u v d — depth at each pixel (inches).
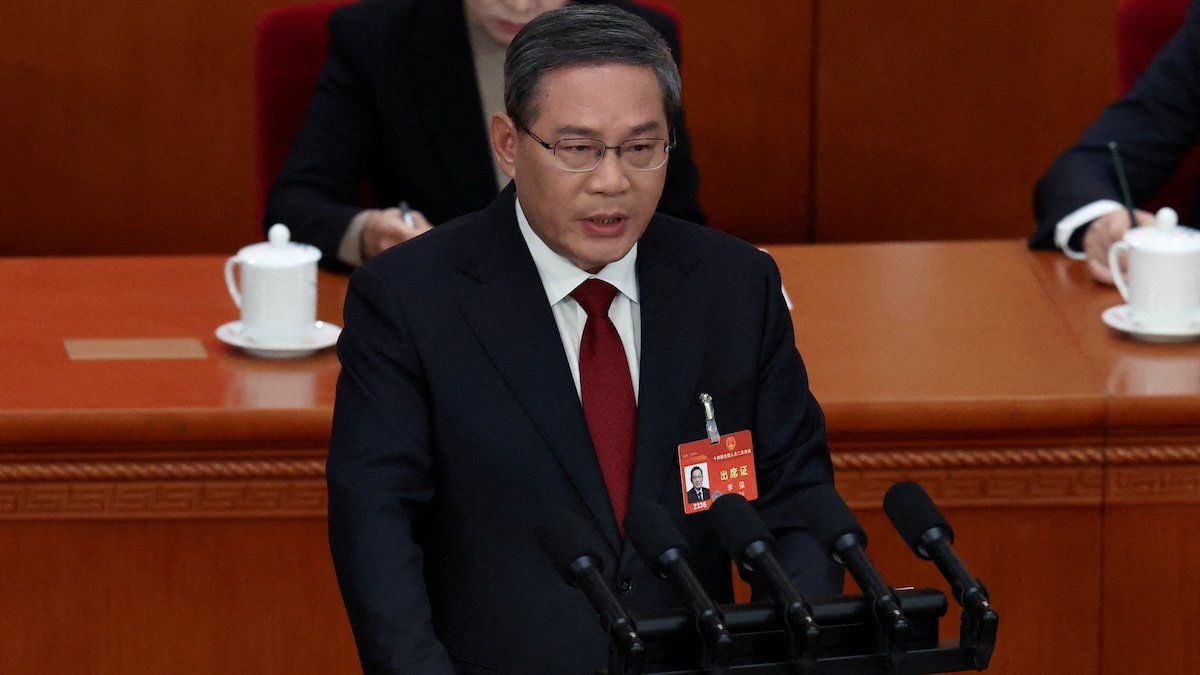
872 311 416.5
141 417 336.8
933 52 779.4
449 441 249.1
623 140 229.0
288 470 344.2
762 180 796.6
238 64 760.3
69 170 768.9
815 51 781.9
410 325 250.2
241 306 386.9
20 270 457.4
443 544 252.8
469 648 250.7
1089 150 486.9
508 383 250.1
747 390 259.9
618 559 248.4
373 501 241.0
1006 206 796.0
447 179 466.6
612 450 253.3
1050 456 352.5
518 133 235.8
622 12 233.6
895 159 792.9
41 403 341.4
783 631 189.5
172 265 467.8
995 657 362.6
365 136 473.7
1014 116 785.6
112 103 762.2
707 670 183.9
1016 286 438.3
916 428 348.5
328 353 384.2
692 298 260.2
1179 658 360.8
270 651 351.9
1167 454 351.6
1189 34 492.1
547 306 255.6
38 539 345.4
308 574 349.1
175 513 345.1
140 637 350.3
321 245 444.8
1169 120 487.8
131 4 750.5
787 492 257.6
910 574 360.2
